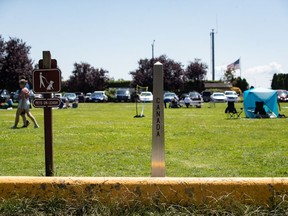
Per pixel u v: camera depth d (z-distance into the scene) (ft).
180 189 15.20
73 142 35.99
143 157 28.43
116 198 15.21
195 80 239.30
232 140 37.93
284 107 114.73
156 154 18.02
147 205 15.16
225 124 57.21
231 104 78.64
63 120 65.51
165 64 231.09
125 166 25.17
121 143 35.60
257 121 63.41
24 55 143.64
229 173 23.04
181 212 14.73
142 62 227.81
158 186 15.28
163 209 14.88
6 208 14.96
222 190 15.15
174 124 57.06
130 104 150.51
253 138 39.52
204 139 38.78
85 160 27.07
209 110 102.53
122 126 53.31
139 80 222.89
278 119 68.23
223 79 264.72
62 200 15.34
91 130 47.37
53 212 14.99
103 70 241.55
